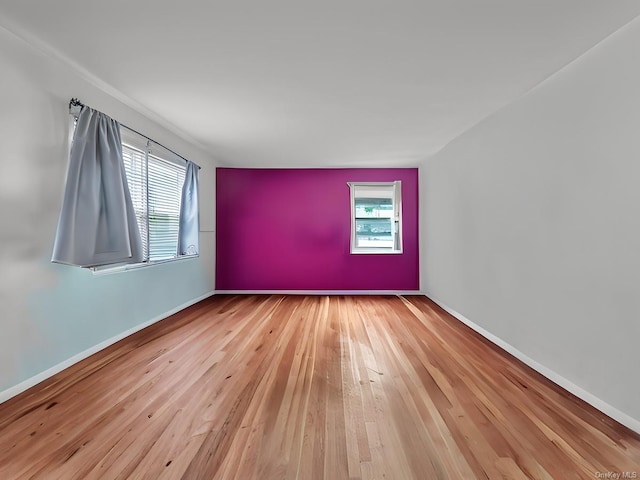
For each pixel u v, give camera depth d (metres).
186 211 4.68
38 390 2.29
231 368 2.71
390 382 2.46
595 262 2.14
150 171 3.84
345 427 1.88
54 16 1.97
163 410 2.05
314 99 3.13
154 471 1.52
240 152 5.14
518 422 1.94
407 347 3.25
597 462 1.59
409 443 1.73
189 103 3.23
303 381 2.47
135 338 3.45
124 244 2.88
